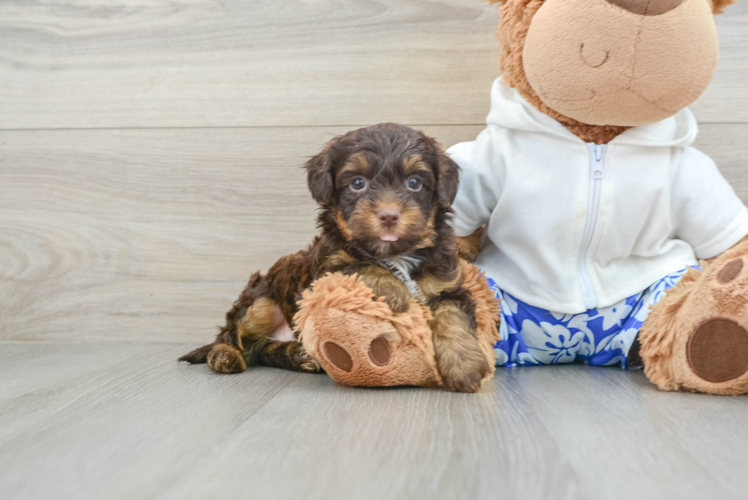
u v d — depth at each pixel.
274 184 0.89
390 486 0.46
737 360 0.61
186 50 0.89
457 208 0.75
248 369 0.76
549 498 0.45
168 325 0.90
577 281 0.73
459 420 0.56
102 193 0.90
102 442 0.53
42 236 0.91
